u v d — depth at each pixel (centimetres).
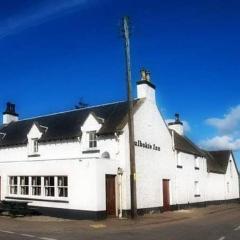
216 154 5303
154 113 3228
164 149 3359
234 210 3850
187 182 3816
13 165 2909
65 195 2612
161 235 1800
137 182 2884
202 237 1742
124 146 2755
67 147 3011
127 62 2586
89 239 1636
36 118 3625
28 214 2664
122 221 2397
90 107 3300
